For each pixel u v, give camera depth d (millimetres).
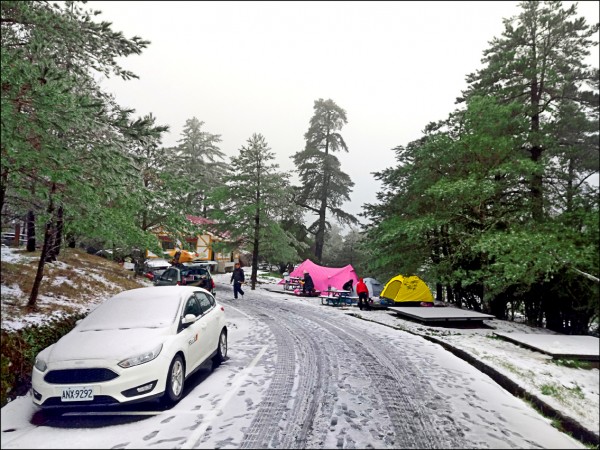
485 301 17469
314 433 4512
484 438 4516
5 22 6242
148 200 8727
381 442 4320
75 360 4980
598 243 12727
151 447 4117
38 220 7418
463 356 9125
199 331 6660
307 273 22859
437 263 19297
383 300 18516
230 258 45062
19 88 5430
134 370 4984
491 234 14656
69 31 6340
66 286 11367
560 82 17422
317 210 42344
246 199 28703
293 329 11664
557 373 7984
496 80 18312
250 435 4426
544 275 14680
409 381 6699
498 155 16391
